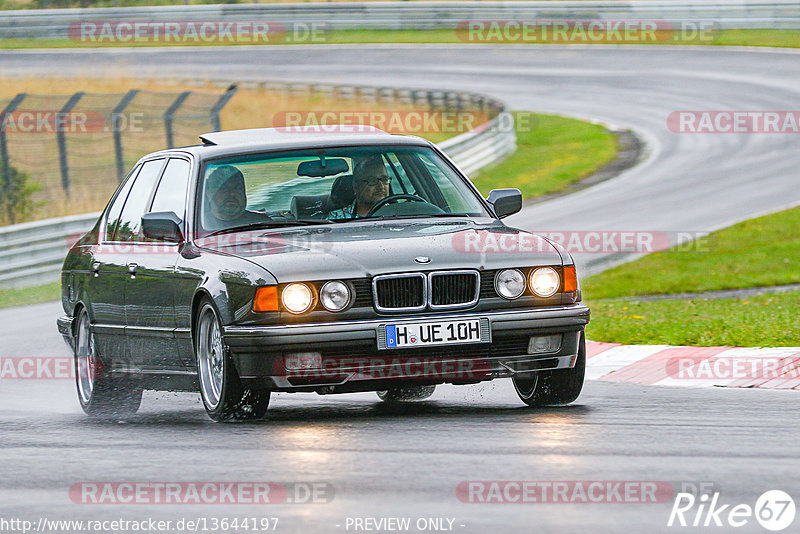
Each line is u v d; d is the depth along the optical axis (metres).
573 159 100.19
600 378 32.53
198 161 27.48
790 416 23.97
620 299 55.09
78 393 30.45
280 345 23.06
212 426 24.12
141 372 28.16
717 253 63.38
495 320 23.89
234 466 19.47
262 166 27.34
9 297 63.06
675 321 42.19
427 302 23.80
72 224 69.25
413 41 155.38
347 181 27.31
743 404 25.95
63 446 22.64
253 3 165.00
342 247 24.36
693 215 74.88
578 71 136.75
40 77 131.88
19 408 30.20
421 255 24.12
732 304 48.72
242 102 120.31
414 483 17.62
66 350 42.50
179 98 89.69
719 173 90.25
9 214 85.69
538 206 83.00
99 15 155.25
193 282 25.23
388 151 28.05
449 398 29.23
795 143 100.00
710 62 135.38
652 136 106.88
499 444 20.61
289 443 21.38
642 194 84.19
